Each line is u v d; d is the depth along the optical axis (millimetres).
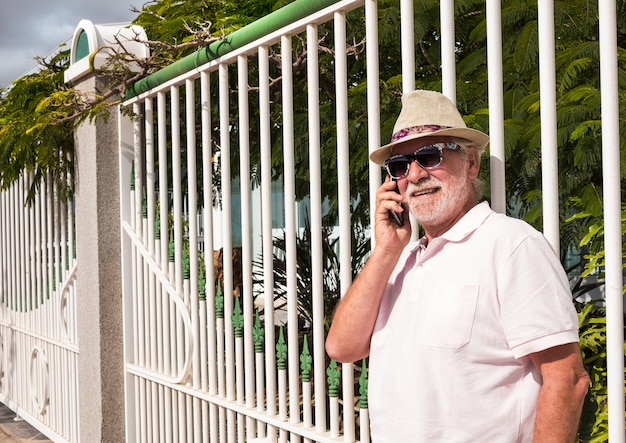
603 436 2590
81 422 5168
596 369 2869
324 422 3188
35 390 6789
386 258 2252
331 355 2363
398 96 4277
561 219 3566
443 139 2104
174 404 4363
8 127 5605
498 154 2367
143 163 4762
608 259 2051
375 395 2180
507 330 1849
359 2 2852
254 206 12570
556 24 3697
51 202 6215
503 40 3963
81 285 5094
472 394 1891
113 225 4844
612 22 2043
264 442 3449
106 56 4734
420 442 1952
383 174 4246
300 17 3164
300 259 5230
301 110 5480
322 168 5020
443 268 1994
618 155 2045
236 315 3758
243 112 3645
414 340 2000
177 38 5395
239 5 5641
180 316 4285
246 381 3713
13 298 7371
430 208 2088
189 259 4199
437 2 4148
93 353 4906
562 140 3100
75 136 5121
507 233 1902
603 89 2057
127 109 4656
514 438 1881
